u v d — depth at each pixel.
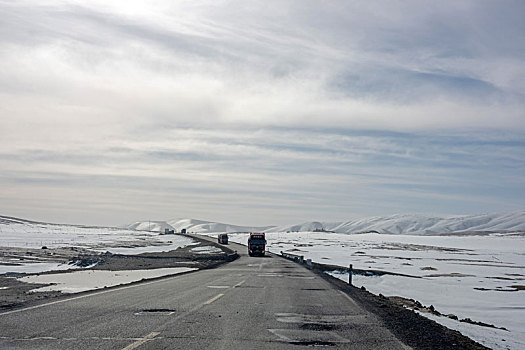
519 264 60.69
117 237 143.88
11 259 40.09
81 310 12.23
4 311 11.86
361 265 50.75
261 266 38.72
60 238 115.25
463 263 58.50
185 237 157.62
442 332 11.14
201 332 9.59
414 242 158.00
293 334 9.80
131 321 10.67
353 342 9.26
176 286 19.78
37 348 7.84
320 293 18.88
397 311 14.78
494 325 16.64
